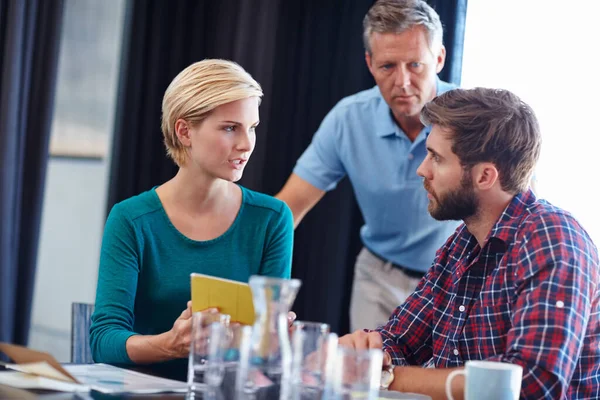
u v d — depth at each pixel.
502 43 3.34
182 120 2.08
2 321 3.70
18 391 1.46
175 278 2.14
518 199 1.87
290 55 3.87
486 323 1.87
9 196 3.68
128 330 2.04
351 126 3.34
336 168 3.45
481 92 1.88
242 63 3.93
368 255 3.49
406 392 1.72
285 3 3.87
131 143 4.08
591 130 3.13
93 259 4.12
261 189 3.86
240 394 1.34
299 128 3.84
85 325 2.40
